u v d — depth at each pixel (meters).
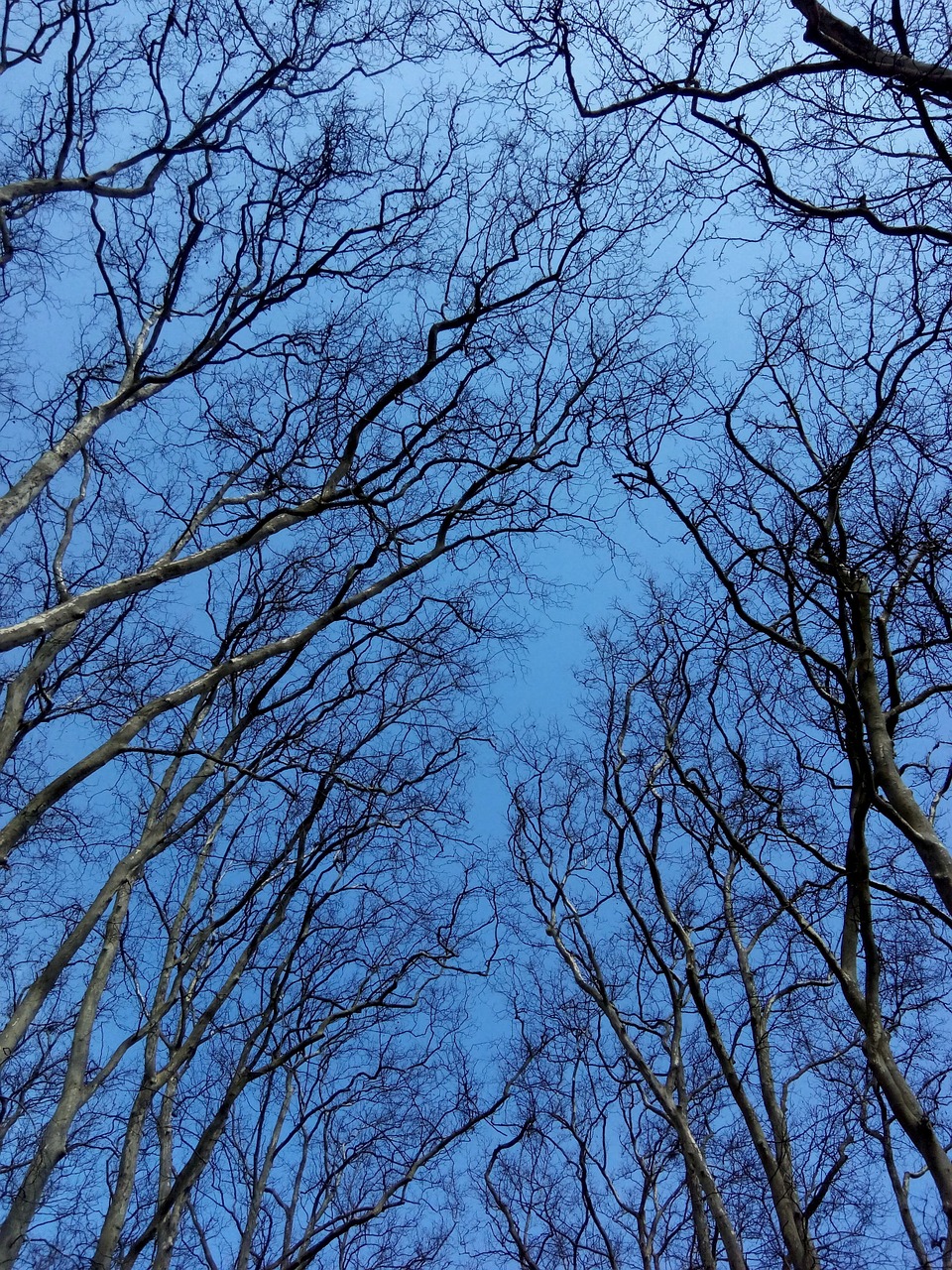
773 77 5.62
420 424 7.99
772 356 7.23
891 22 5.07
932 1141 5.41
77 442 6.64
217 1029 7.42
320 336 7.88
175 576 6.68
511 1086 9.16
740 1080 7.41
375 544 8.28
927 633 7.38
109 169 6.86
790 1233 6.62
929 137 5.27
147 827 8.25
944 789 7.13
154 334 6.71
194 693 6.98
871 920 6.06
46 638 6.95
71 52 6.53
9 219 7.14
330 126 7.09
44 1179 5.91
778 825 7.24
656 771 9.52
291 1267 6.73
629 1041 8.56
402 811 8.84
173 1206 6.60
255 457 8.04
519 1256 9.40
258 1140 8.53
